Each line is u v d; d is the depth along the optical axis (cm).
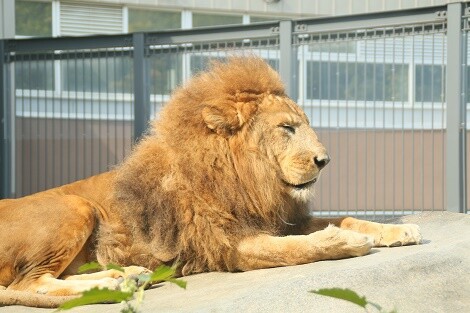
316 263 598
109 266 315
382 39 1112
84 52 1264
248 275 603
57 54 1276
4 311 571
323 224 668
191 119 643
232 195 627
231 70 654
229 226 625
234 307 474
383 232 629
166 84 1206
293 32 1141
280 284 503
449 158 1038
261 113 639
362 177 1152
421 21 1076
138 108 1211
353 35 1126
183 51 1199
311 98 1167
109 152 1268
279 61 1142
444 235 663
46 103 1276
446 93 1045
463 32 1045
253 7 1917
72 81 1276
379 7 1909
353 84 1152
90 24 1842
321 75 1164
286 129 637
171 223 636
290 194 643
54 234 626
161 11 1883
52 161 1288
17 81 1289
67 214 632
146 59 1215
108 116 1244
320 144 639
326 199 1162
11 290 591
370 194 1152
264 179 633
